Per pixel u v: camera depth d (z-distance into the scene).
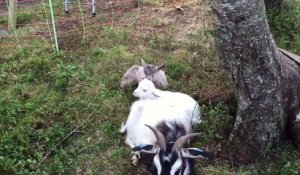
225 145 2.29
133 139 2.32
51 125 2.51
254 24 2.00
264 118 2.16
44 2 3.76
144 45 3.15
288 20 3.22
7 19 3.54
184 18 3.43
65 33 3.29
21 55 3.05
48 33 3.32
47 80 2.84
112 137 2.44
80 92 2.72
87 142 2.41
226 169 2.21
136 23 3.39
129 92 2.70
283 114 2.22
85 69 2.91
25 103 2.64
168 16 3.47
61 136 2.42
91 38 3.22
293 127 2.27
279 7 3.26
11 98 2.68
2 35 3.30
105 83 2.79
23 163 2.25
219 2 2.00
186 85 2.76
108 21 3.43
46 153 2.35
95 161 2.32
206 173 2.20
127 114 2.58
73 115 2.57
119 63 2.96
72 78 2.80
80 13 3.57
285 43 3.06
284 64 2.25
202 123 2.40
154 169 2.00
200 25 3.33
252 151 2.22
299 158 2.25
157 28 3.33
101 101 2.65
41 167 2.27
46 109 2.60
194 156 1.98
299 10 3.32
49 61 2.96
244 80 2.10
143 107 2.36
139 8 3.58
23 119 2.51
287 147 2.28
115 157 2.32
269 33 2.08
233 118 2.39
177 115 2.28
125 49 3.09
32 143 2.39
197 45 3.09
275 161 2.23
